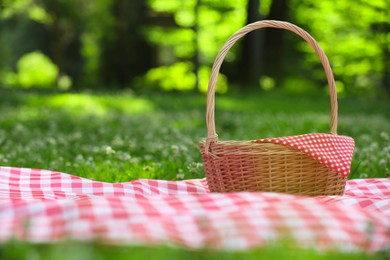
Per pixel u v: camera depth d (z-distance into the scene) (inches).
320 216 98.1
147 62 1298.0
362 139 290.0
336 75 1229.1
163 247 76.4
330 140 137.8
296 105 725.3
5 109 594.2
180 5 1237.7
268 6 1202.6
